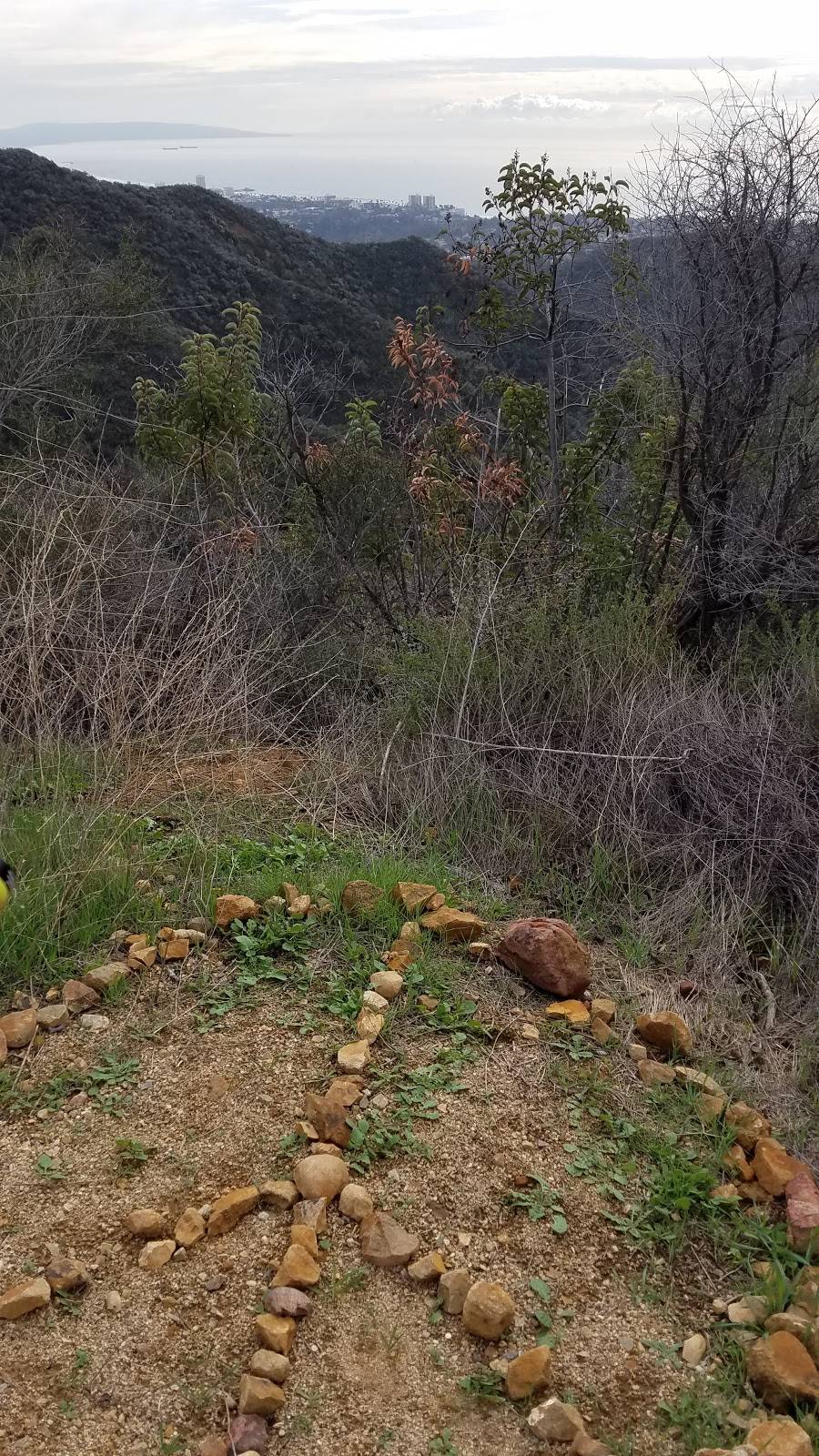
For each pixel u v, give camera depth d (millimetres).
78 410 9789
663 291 5672
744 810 4188
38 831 3832
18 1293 2262
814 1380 2123
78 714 4875
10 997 3264
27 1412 2074
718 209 5461
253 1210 2531
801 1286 2371
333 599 6520
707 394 5574
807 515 5707
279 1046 3059
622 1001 3434
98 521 5805
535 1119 2844
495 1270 2408
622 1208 2594
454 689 4844
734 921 3777
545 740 4508
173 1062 3002
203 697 4801
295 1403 2104
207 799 4535
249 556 6309
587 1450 1976
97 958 3412
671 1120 2881
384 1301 2328
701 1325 2320
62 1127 2766
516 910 3902
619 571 5918
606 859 4066
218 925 3604
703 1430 2062
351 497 6840
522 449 7383
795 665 4781
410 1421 2082
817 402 5668
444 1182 2625
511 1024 3215
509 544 6238
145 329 15844
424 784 4473
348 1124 2729
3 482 6164
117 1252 2420
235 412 7520
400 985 3311
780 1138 2896
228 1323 2256
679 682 4734
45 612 4820
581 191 6914
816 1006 3406
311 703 5637
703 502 5750
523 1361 2145
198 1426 2062
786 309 5527
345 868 3941
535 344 7391
